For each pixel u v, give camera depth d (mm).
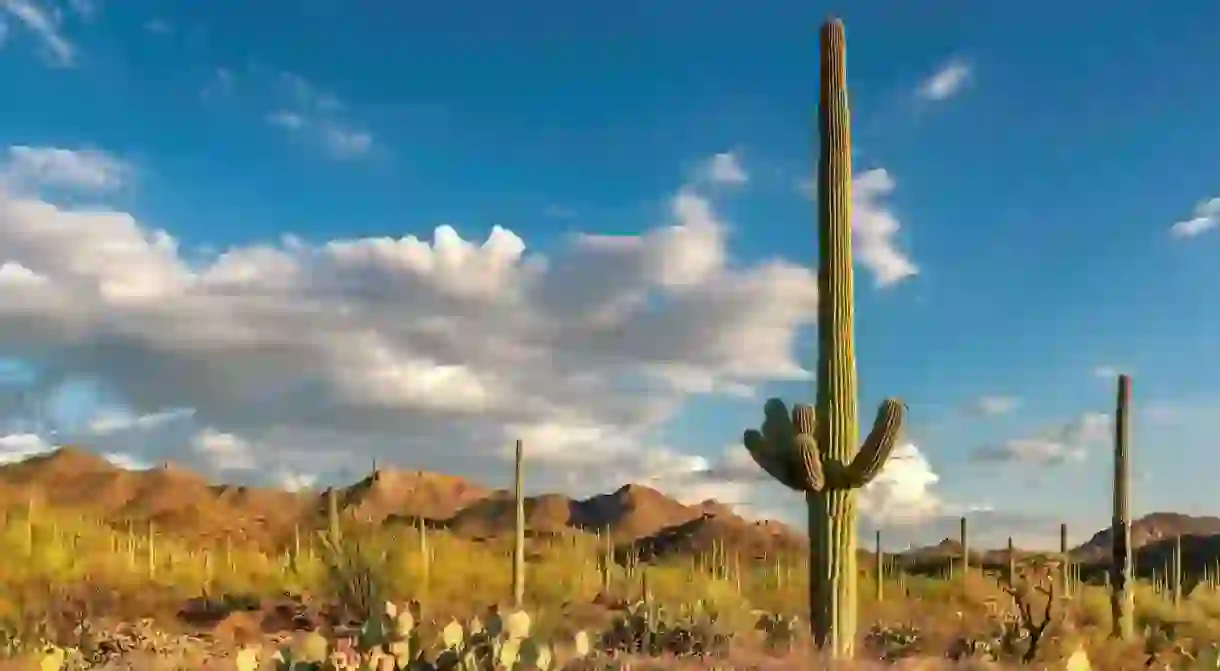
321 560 30469
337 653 7848
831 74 14672
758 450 14633
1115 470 25734
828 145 14547
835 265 14336
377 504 154500
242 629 25219
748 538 121188
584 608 29859
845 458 14031
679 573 35469
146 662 17609
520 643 7910
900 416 13492
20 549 31688
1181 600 32375
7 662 15133
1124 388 25922
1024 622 19188
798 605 32219
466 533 138875
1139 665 18500
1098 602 28203
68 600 27281
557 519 161500
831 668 12883
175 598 31500
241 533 91312
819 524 14023
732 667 13758
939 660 15797
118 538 41562
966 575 36406
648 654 17281
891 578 42062
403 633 7688
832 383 14172
